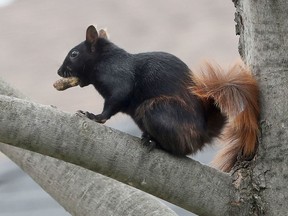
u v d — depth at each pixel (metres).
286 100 8.49
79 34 20.97
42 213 15.80
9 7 22.75
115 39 20.31
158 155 8.19
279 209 8.34
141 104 9.27
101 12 21.77
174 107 9.04
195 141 8.99
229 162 9.23
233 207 8.30
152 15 21.36
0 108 7.70
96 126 7.96
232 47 19.41
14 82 19.19
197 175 8.23
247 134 8.64
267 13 8.60
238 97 8.55
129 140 8.09
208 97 8.94
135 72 9.62
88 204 8.76
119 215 8.54
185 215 13.99
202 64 9.01
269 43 8.59
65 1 22.58
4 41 21.03
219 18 20.88
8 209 16.12
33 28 21.47
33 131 7.75
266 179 8.41
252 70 8.71
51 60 20.02
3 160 18.00
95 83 10.16
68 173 9.01
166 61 9.55
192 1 21.80
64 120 7.86
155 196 8.30
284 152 8.42
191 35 20.22
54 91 18.62
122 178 8.09
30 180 17.20
